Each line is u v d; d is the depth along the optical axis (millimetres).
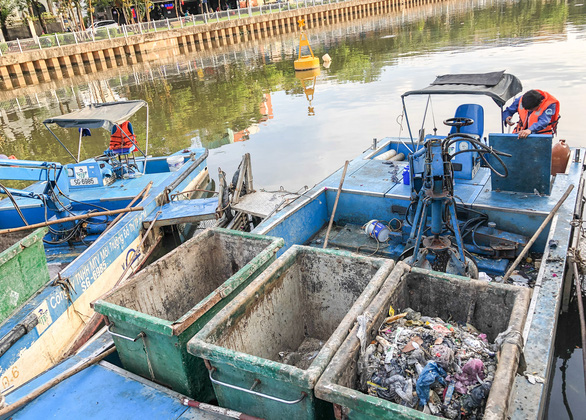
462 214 5480
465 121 5844
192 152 10641
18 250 4926
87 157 13641
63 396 3422
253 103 17781
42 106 21797
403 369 2693
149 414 3143
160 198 8148
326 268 3736
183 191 8883
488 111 12531
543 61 17031
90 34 32688
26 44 29156
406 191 5938
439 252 4629
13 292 4945
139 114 18031
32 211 8078
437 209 4469
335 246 6016
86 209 8117
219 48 38031
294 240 5965
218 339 2973
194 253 4289
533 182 5406
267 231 5355
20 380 4742
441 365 2664
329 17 48938
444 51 22906
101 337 4133
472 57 20188
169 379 3369
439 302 3314
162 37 35906
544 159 5227
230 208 7496
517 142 5285
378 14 54281
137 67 31438
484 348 2820
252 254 4242
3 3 36312
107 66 33062
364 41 31781
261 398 2789
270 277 3455
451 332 2975
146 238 7680
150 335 3236
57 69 29766
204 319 3293
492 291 3051
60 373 3695
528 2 44375
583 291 4957
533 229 5145
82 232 7668
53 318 5273
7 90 27234
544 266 4129
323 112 15156
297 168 10891
